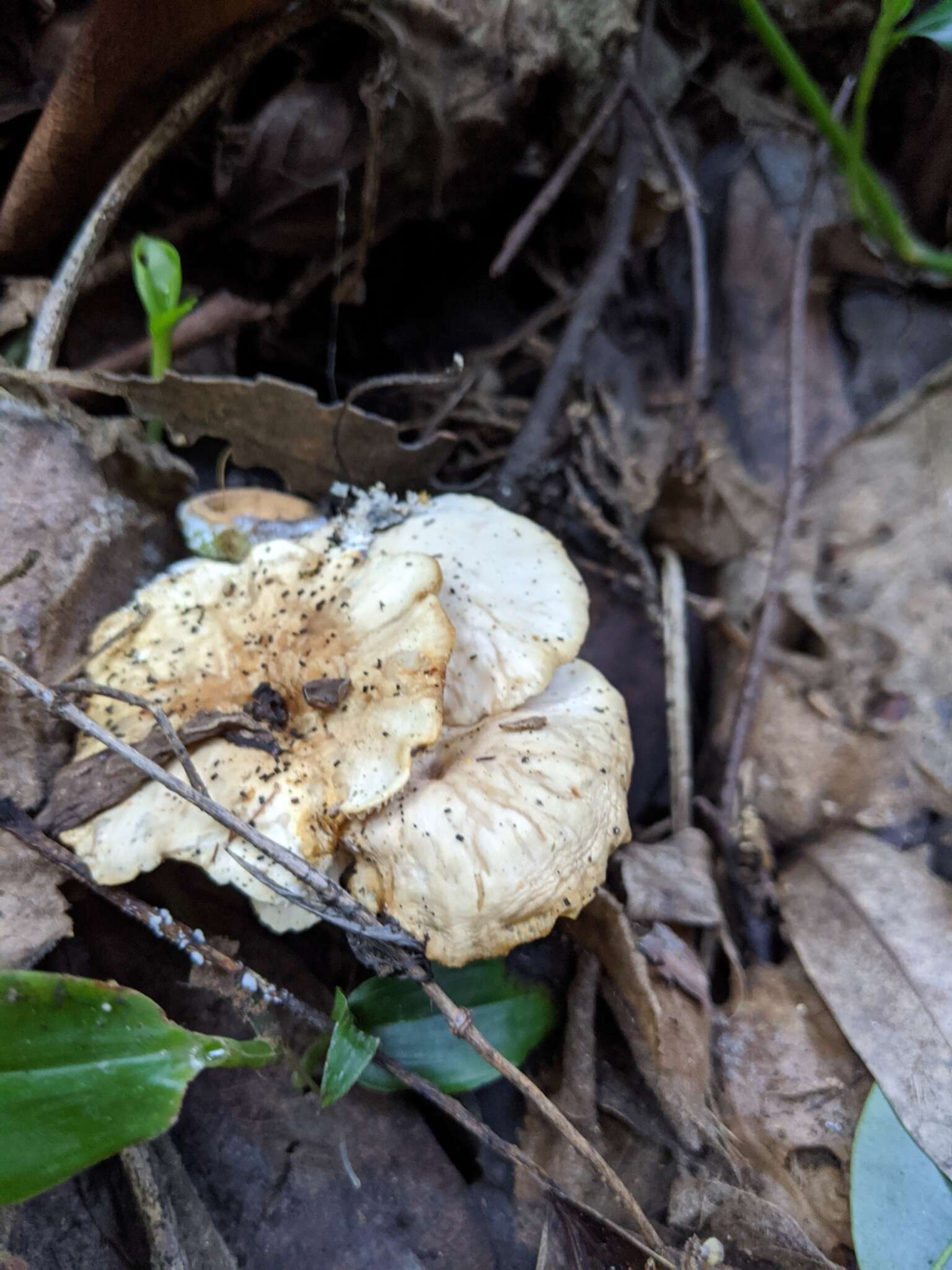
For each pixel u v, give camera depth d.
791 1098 0.17
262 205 0.22
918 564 0.21
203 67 0.19
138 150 0.19
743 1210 0.16
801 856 0.19
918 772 0.19
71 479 0.18
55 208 0.20
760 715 0.21
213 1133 0.16
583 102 0.22
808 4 0.22
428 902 0.15
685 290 0.25
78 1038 0.13
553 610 0.18
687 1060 0.17
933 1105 0.16
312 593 0.18
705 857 0.20
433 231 0.25
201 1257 0.15
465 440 0.25
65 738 0.17
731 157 0.24
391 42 0.20
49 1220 0.15
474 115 0.21
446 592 0.18
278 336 0.24
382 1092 0.17
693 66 0.23
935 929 0.17
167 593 0.18
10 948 0.15
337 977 0.18
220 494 0.20
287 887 0.15
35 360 0.19
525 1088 0.15
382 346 0.26
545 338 0.26
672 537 0.24
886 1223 0.15
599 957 0.18
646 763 0.22
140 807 0.16
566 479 0.24
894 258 0.23
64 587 0.17
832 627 0.21
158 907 0.17
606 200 0.24
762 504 0.23
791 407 0.22
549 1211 0.16
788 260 0.24
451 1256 0.16
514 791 0.16
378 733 0.16
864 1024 0.17
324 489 0.21
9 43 0.19
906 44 0.22
